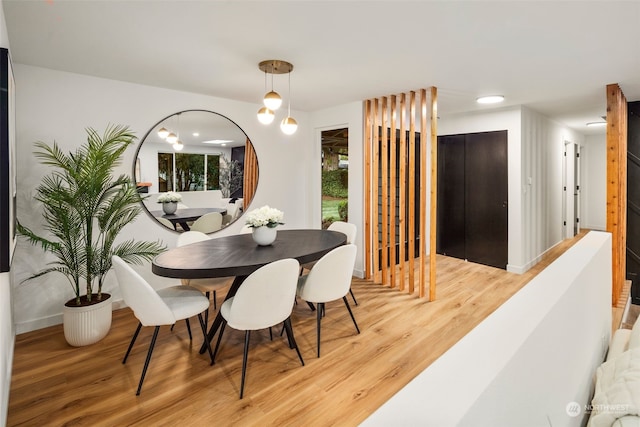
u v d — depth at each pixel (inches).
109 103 136.2
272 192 191.9
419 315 133.7
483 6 78.0
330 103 180.1
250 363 99.6
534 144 205.2
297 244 119.7
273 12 81.4
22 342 113.0
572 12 80.6
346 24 87.2
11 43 100.1
